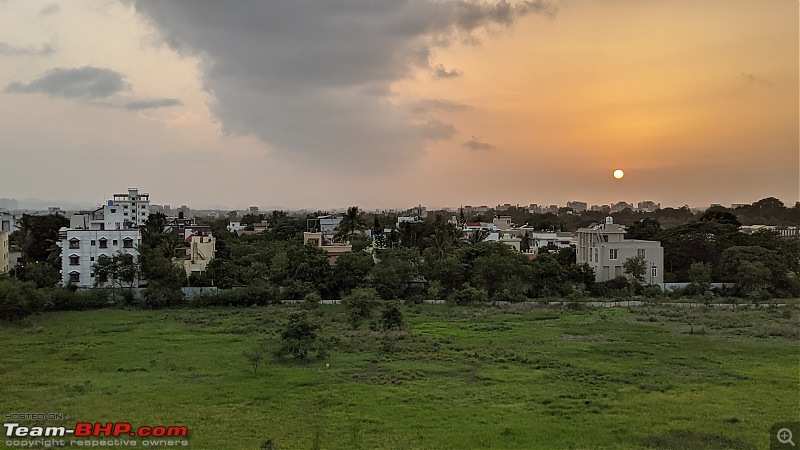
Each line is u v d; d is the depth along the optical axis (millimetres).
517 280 72062
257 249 98750
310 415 28828
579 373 36906
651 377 35969
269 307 65938
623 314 60812
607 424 27625
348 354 42062
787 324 53969
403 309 64375
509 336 49125
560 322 56219
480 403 30844
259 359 39250
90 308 65375
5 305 54906
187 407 29891
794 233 138000
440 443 25266
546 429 26922
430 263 74625
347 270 73500
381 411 29422
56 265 81562
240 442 25250
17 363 39281
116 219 88625
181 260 86750
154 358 40719
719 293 75438
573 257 92062
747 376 35938
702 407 30062
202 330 52281
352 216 113062
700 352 42594
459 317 59375
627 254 80875
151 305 66062
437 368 38125
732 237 85688
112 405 30094
